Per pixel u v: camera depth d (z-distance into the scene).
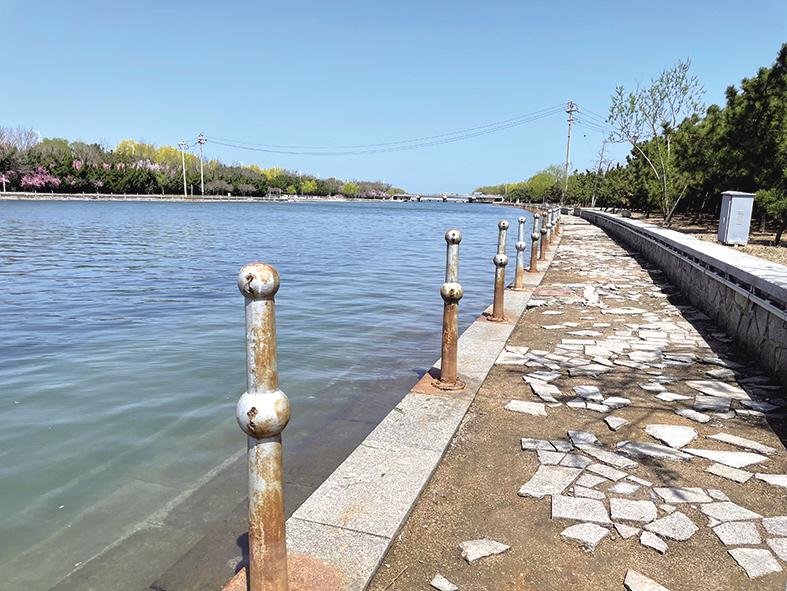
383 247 22.66
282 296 10.90
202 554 2.96
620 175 43.53
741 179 17.73
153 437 4.47
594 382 5.05
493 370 5.41
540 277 11.91
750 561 2.50
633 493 3.10
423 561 2.54
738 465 3.43
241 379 5.89
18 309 9.52
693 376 5.21
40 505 3.48
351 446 4.23
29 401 5.23
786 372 4.82
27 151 91.94
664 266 12.31
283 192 150.12
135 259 17.23
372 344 7.28
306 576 2.34
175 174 114.38
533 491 3.13
